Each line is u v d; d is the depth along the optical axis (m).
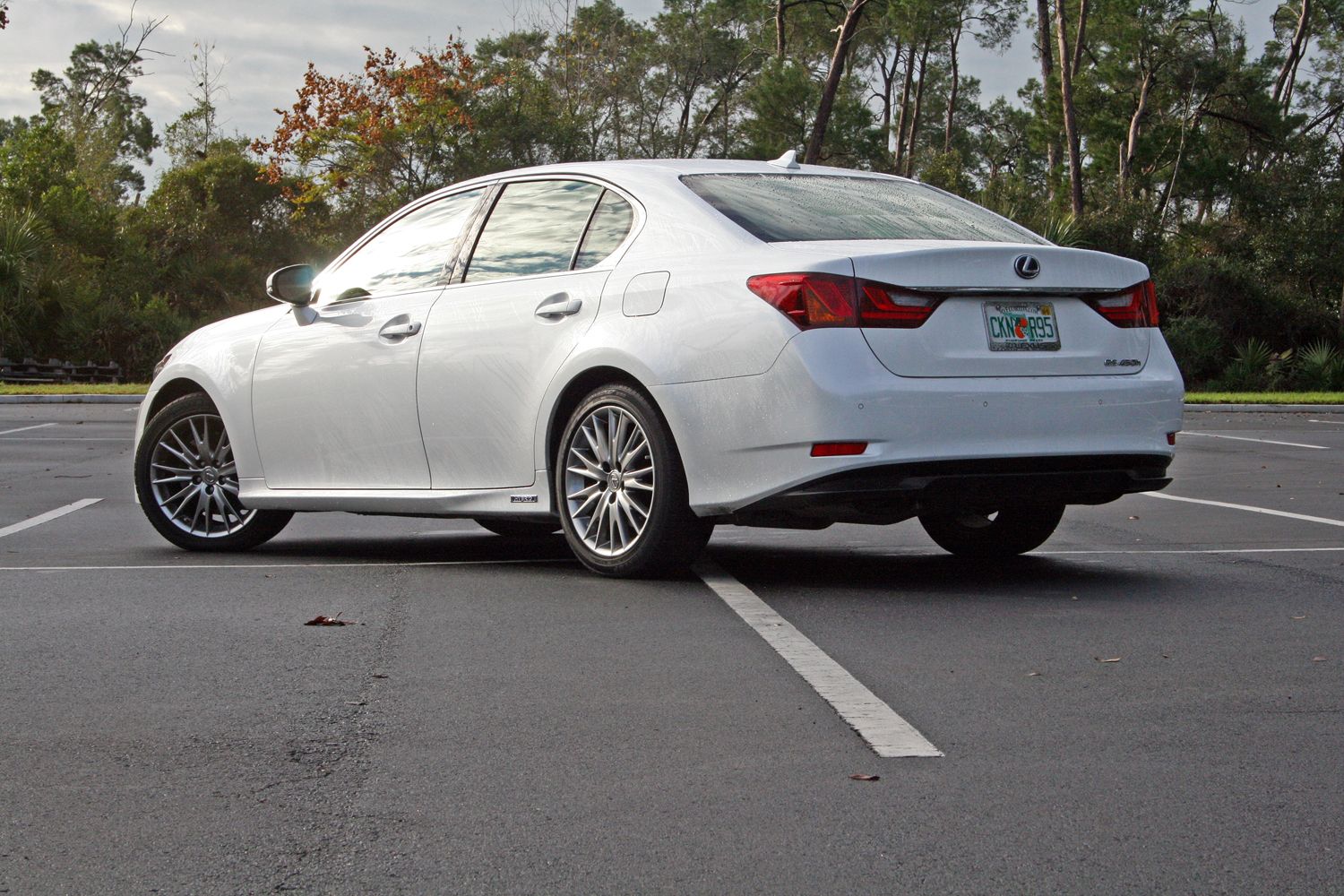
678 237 5.32
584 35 54.47
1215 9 58.03
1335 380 36.47
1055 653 4.18
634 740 3.29
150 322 37.78
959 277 4.95
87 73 71.38
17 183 45.62
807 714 3.50
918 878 2.45
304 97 45.69
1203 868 2.49
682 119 62.69
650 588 5.30
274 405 6.38
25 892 2.42
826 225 5.34
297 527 7.77
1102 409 5.14
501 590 5.29
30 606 4.97
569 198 5.80
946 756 3.16
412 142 46.84
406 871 2.50
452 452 5.85
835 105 60.66
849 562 6.12
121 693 3.73
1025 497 5.12
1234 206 52.19
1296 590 5.31
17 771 3.07
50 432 15.84
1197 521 7.84
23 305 34.19
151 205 56.62
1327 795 2.89
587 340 5.39
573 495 5.54
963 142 77.06
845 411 4.75
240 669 3.99
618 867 2.51
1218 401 25.00
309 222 55.12
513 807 2.83
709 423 5.02
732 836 2.66
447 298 5.95
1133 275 5.37
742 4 62.03
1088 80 56.06
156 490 6.66
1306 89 60.06
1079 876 2.46
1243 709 3.55
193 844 2.64
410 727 3.40
